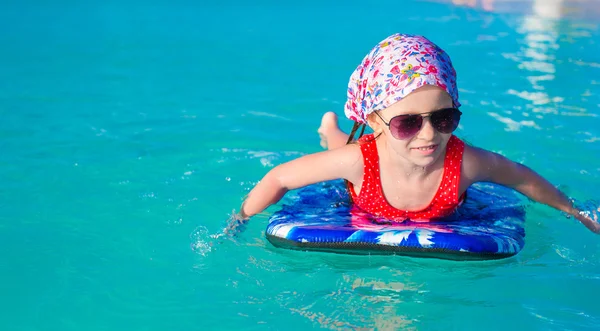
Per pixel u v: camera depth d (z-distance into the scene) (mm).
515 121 5695
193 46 8305
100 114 5996
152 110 6105
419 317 3232
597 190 4559
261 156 5129
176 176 4805
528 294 3434
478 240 3760
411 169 3951
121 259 3748
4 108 6117
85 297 3379
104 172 4840
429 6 10461
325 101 6328
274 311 3281
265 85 6801
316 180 4152
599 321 3168
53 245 3873
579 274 3635
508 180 4141
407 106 3607
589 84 6621
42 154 5133
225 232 4090
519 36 8492
